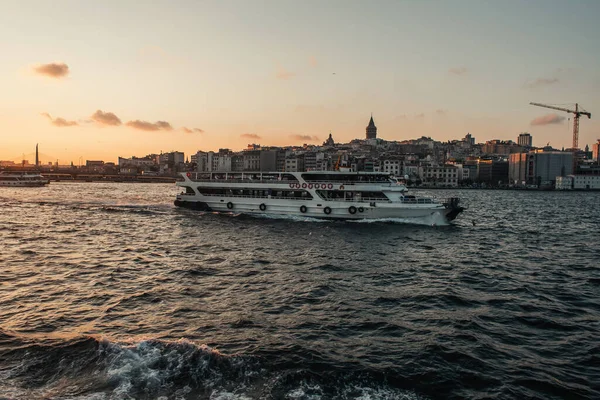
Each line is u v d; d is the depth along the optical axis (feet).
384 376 47.98
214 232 158.20
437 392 45.47
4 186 538.88
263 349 53.62
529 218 248.73
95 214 216.95
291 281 88.89
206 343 55.52
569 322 67.56
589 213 294.05
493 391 46.09
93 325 61.67
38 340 54.70
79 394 42.42
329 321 65.36
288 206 196.03
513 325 65.77
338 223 180.45
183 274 93.20
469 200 452.76
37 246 126.31
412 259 115.24
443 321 66.44
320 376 47.24
